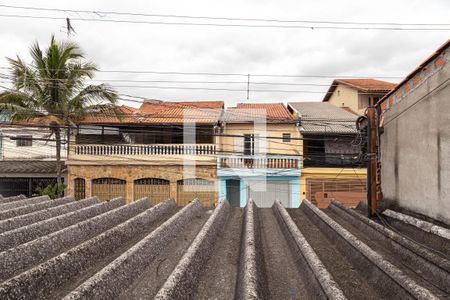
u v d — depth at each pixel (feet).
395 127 18.39
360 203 21.58
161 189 74.23
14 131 82.58
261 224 18.19
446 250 12.33
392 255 12.56
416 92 16.24
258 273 9.94
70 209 19.29
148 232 15.87
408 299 8.30
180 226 16.62
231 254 13.20
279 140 75.46
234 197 76.18
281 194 74.59
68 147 70.13
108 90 65.57
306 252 11.62
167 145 73.72
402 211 17.57
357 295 9.48
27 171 75.41
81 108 65.82
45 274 9.22
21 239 12.94
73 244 13.32
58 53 62.90
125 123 72.64
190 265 10.47
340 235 14.01
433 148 14.78
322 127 74.23
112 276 9.50
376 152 18.72
